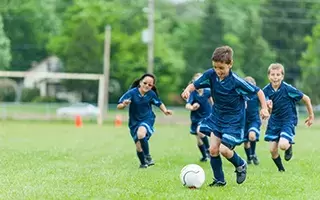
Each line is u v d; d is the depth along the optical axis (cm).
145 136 1561
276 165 1533
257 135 1680
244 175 1195
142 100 1580
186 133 3312
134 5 8112
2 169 1460
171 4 8544
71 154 1892
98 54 7644
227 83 1144
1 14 8125
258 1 8525
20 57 8275
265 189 1187
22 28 8250
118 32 7750
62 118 4959
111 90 7894
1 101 7619
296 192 1162
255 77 8025
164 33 8231
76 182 1247
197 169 1191
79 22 7775
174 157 1853
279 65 1440
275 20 8494
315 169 1564
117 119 4297
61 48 7800
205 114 1764
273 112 1455
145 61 7731
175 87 7850
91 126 4112
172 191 1141
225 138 1152
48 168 1491
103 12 7850
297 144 2562
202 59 8106
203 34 8138
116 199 1054
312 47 7956
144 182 1251
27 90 7581
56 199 1047
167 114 1612
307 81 7906
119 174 1383
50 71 8400
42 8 8262
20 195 1077
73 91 7856
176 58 7938
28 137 2752
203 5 8419
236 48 8019
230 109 1159
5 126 3834
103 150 2072
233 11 8269
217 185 1210
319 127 4541
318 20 8544
